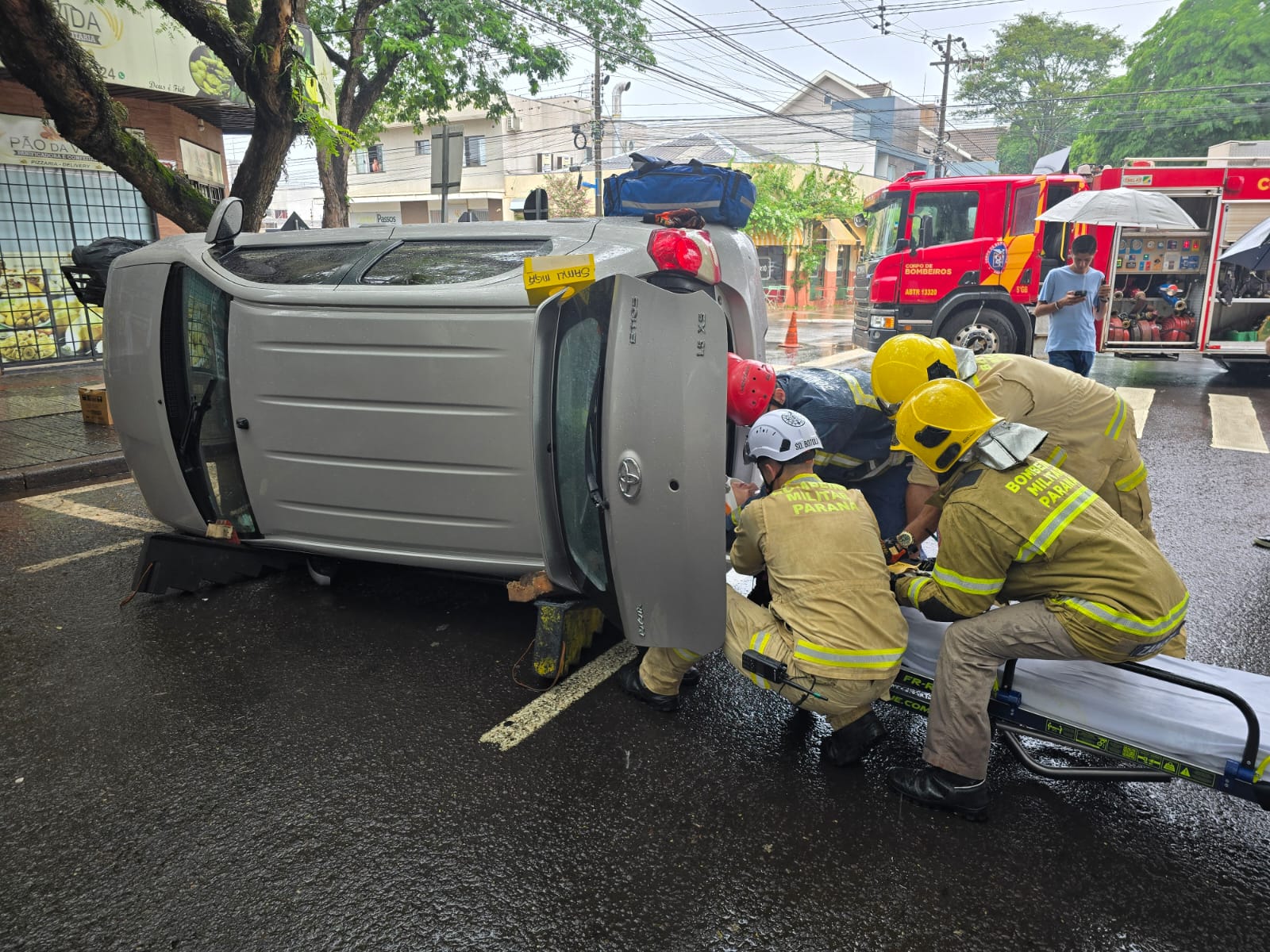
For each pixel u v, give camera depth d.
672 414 2.81
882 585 2.80
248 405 3.98
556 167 39.91
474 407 3.51
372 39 14.23
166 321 4.22
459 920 2.32
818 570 2.79
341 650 3.89
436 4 14.75
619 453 2.90
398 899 2.40
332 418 3.80
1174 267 11.48
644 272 3.42
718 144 37.12
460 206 39.16
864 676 2.72
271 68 7.29
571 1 18.52
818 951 2.21
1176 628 2.45
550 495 3.24
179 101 12.34
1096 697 2.62
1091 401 3.35
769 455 2.93
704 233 3.60
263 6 7.07
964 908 2.36
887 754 3.11
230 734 3.22
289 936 2.27
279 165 8.09
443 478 3.65
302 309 3.78
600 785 2.91
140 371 4.30
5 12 6.32
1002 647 2.57
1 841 2.65
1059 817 2.76
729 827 2.69
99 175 12.17
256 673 3.69
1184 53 32.22
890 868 2.51
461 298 3.44
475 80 17.05
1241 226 11.16
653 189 4.14
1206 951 2.21
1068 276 7.98
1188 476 6.84
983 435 2.54
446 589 4.55
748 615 3.00
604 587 3.30
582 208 35.00
